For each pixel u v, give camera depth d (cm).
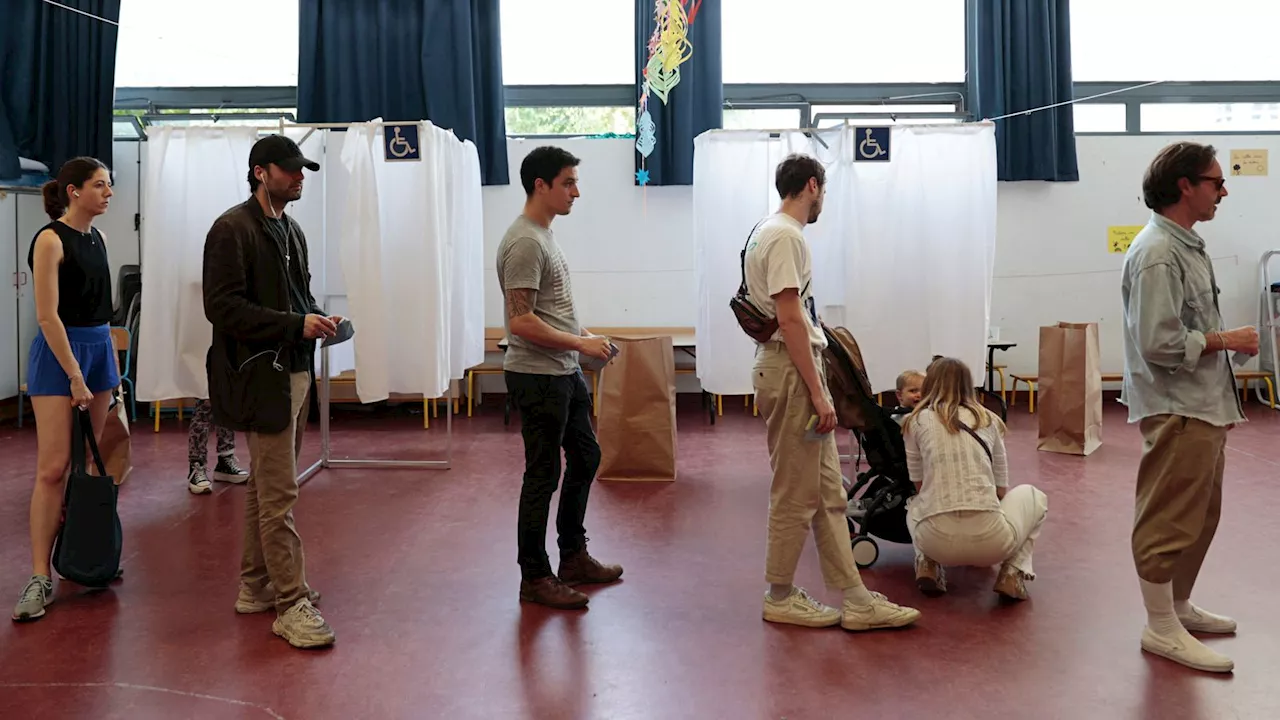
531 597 319
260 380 280
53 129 729
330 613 313
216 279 273
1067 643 283
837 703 246
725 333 502
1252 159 784
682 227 781
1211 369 253
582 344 298
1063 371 568
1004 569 319
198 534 407
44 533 321
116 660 275
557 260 312
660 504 458
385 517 435
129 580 346
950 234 490
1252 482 490
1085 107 790
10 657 278
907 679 260
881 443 352
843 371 343
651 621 304
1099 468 527
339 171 528
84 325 335
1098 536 395
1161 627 271
